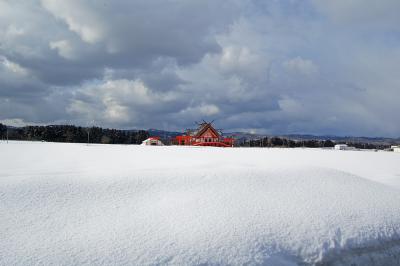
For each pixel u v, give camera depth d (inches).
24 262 215.8
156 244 245.8
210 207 312.2
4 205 298.5
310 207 327.3
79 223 275.6
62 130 3447.3
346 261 265.1
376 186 422.0
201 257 236.1
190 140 2316.7
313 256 261.7
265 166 481.1
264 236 268.8
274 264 243.9
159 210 303.9
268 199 339.9
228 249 247.8
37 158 837.2
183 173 419.2
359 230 296.7
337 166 814.5
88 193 340.8
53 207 303.1
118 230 263.7
